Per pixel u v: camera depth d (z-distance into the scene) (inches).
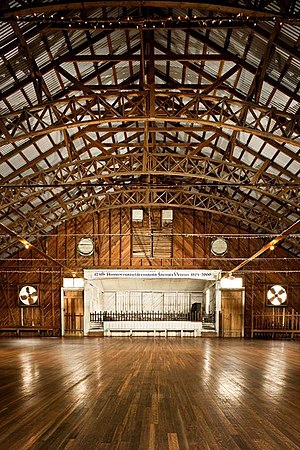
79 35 487.8
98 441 179.5
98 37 500.7
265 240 1029.8
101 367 420.2
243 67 506.3
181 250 1039.0
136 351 611.2
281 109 554.3
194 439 182.4
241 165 690.2
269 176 702.5
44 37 457.4
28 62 465.4
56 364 448.5
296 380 349.4
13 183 685.3
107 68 555.5
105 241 1043.3
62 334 1032.8
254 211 957.2
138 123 730.8
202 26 432.5
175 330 1043.9
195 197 936.3
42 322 1037.2
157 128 620.4
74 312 1038.4
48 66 506.3
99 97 535.5
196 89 551.2
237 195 937.5
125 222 1045.2
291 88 500.1
